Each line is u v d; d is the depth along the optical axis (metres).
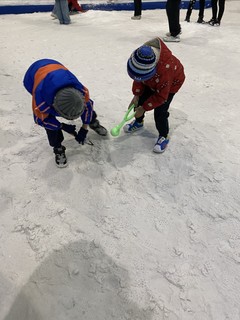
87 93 1.65
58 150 1.89
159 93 1.74
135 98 2.00
